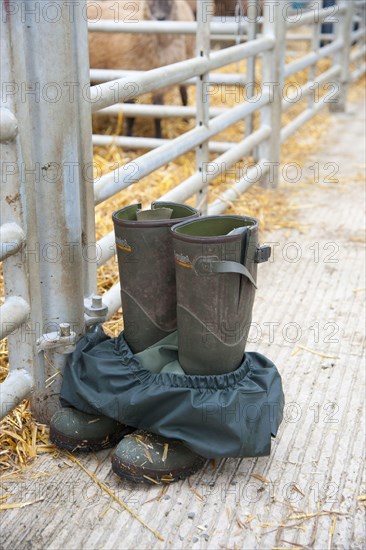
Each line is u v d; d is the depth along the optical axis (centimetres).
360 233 401
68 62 196
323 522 184
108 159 480
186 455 197
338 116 711
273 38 436
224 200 392
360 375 255
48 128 196
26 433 215
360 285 333
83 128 210
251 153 491
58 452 210
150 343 207
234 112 391
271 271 348
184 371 202
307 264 357
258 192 462
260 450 193
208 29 334
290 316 301
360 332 288
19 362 208
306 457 209
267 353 270
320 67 835
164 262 202
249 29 445
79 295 215
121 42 518
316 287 330
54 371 212
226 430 189
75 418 206
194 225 201
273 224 412
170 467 194
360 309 309
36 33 189
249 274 190
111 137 484
